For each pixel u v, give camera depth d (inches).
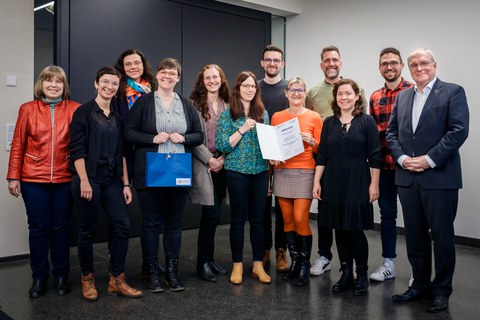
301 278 127.0
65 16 172.6
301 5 246.5
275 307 110.9
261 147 120.0
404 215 114.3
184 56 209.0
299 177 127.1
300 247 130.9
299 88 127.4
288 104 141.8
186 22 209.2
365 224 116.6
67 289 120.3
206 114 130.0
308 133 125.8
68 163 116.7
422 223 112.5
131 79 133.6
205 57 216.7
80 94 177.5
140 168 116.0
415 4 197.3
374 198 117.3
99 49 182.2
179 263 151.3
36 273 119.0
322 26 236.7
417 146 109.5
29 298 116.7
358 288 119.9
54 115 115.6
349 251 124.0
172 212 122.3
